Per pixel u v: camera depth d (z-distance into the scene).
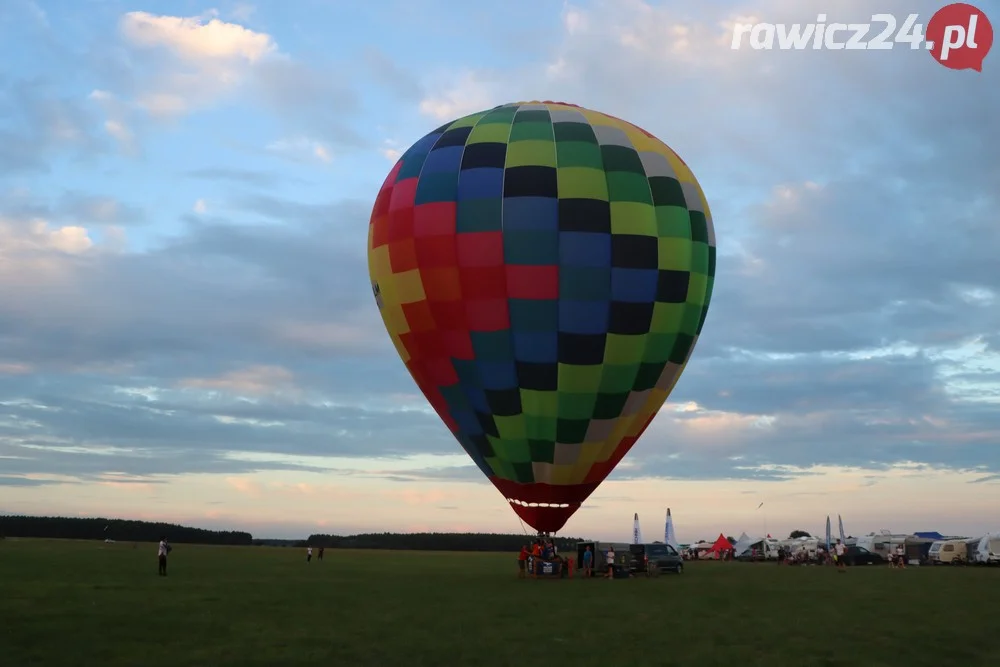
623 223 26.05
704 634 17.05
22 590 26.55
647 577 37.72
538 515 28.06
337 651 14.88
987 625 18.67
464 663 13.81
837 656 14.56
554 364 26.03
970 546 55.28
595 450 27.30
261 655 14.49
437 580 33.97
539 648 15.21
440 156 27.23
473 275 25.88
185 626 18.16
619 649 15.13
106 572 37.44
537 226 25.61
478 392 26.88
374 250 28.38
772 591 28.08
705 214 28.41
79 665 13.58
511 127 27.38
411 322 27.36
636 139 27.81
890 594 26.94
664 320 26.78
